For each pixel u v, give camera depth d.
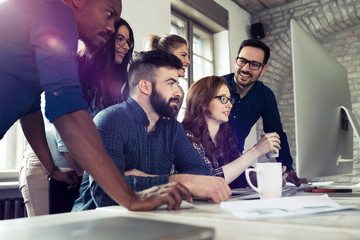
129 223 0.37
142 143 1.12
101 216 0.53
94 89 1.85
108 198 0.84
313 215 0.50
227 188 0.80
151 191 0.63
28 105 0.79
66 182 1.24
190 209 0.62
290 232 0.37
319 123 0.94
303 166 0.87
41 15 0.67
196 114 1.49
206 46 4.07
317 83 0.95
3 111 0.73
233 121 2.27
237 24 4.30
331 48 4.24
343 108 1.09
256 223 0.44
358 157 3.74
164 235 0.30
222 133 1.59
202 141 1.46
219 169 1.21
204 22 3.82
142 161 1.12
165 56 1.19
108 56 1.94
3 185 1.95
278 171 0.80
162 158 1.19
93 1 1.19
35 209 1.60
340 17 3.99
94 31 1.22
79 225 0.36
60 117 0.63
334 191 0.95
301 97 0.87
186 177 0.83
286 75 4.51
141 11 2.69
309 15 4.18
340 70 1.17
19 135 2.30
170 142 1.22
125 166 1.09
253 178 1.54
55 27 0.66
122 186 0.62
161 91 1.17
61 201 1.22
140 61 1.19
